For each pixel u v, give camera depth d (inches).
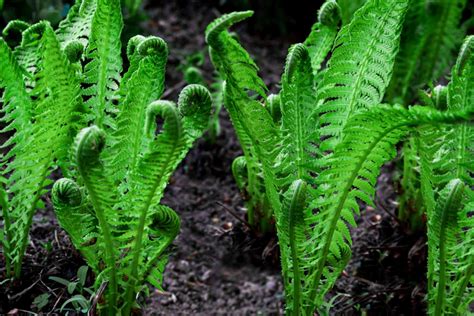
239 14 64.6
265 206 85.4
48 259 76.9
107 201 65.5
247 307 84.1
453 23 95.5
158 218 68.5
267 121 68.2
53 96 67.7
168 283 86.0
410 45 94.0
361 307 80.7
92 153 62.9
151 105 63.2
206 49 121.0
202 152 99.3
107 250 67.7
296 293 70.9
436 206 66.9
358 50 67.5
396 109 60.6
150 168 64.5
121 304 70.9
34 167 70.2
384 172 97.8
